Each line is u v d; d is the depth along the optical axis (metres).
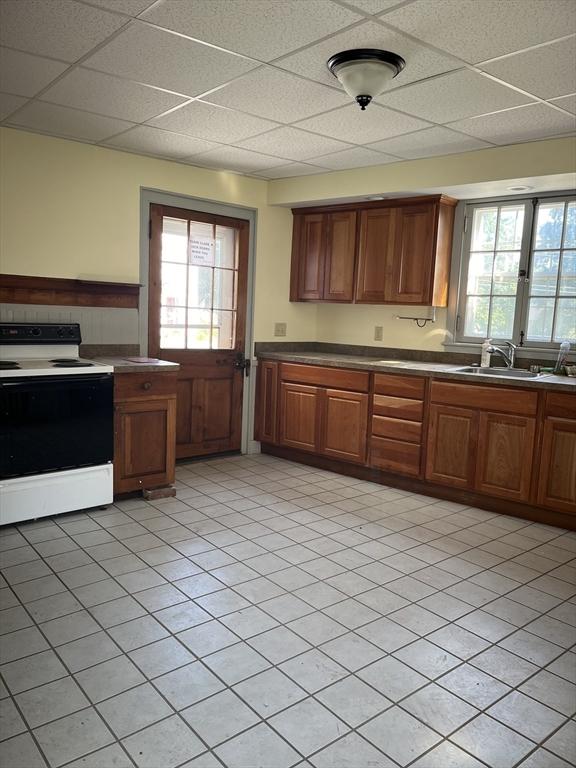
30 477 3.21
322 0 1.95
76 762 1.60
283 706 1.85
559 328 3.99
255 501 3.80
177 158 4.18
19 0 2.02
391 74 2.42
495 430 3.66
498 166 3.62
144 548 3.00
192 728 1.74
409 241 4.32
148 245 4.27
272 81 2.70
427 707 1.87
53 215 3.76
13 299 3.65
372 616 2.42
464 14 2.01
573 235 3.89
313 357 4.65
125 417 3.57
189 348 4.60
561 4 1.91
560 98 2.75
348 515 3.61
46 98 3.00
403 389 4.06
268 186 4.88
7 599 2.45
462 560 3.00
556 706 1.90
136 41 2.33
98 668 2.01
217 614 2.39
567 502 3.42
